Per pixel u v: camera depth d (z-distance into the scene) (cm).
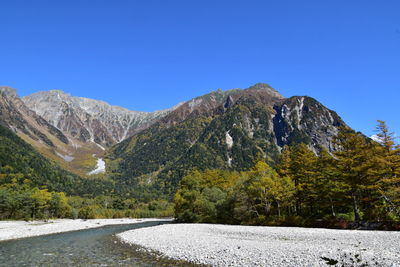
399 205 4450
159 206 15900
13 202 9762
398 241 2853
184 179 9475
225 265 2205
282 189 5728
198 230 5231
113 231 6034
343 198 5156
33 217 10225
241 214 6397
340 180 4931
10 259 2744
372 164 4556
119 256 2798
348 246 2705
